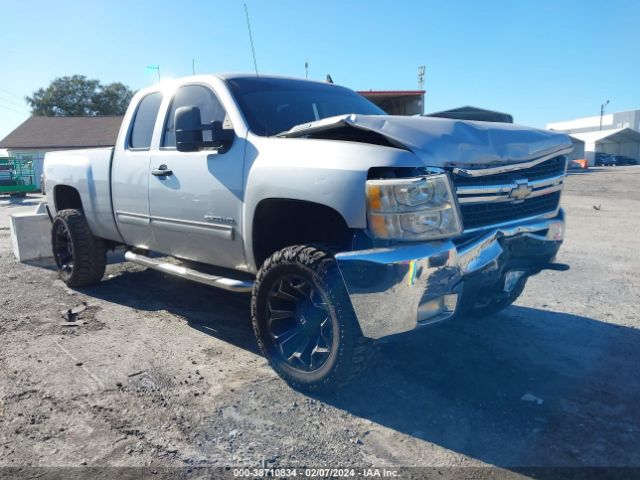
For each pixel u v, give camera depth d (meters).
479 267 3.09
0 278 6.34
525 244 3.54
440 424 2.99
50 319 4.76
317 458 2.67
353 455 2.70
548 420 3.03
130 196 4.70
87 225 5.57
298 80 4.62
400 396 3.30
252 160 3.54
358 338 3.01
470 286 3.13
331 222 3.43
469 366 3.73
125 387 3.40
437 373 3.62
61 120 42.25
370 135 3.23
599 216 12.01
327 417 3.05
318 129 3.31
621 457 2.69
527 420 3.03
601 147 65.38
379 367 3.70
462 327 4.50
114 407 3.14
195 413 3.08
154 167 4.39
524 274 3.87
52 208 6.04
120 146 4.91
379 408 3.16
